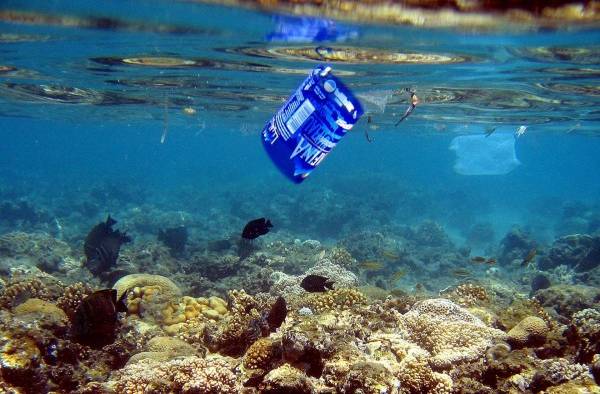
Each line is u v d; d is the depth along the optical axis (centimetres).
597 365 92
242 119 666
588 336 110
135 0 155
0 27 194
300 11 152
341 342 103
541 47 198
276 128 56
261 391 86
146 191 916
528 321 123
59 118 725
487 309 161
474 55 221
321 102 53
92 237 241
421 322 134
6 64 285
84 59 263
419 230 543
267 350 101
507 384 96
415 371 97
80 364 112
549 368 96
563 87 303
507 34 173
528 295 323
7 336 101
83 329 115
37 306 128
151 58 259
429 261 441
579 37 175
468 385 98
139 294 178
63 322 120
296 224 608
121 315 142
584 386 87
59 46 231
